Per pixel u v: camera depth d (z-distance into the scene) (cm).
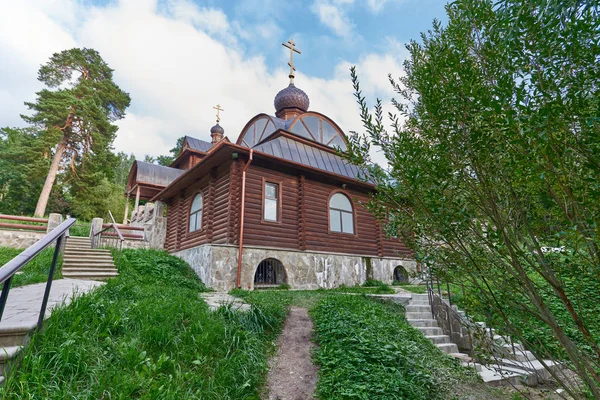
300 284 1125
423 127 208
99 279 880
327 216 1280
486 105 160
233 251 1021
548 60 156
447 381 459
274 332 543
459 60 178
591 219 145
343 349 469
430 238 219
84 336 333
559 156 152
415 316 755
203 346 396
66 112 2369
